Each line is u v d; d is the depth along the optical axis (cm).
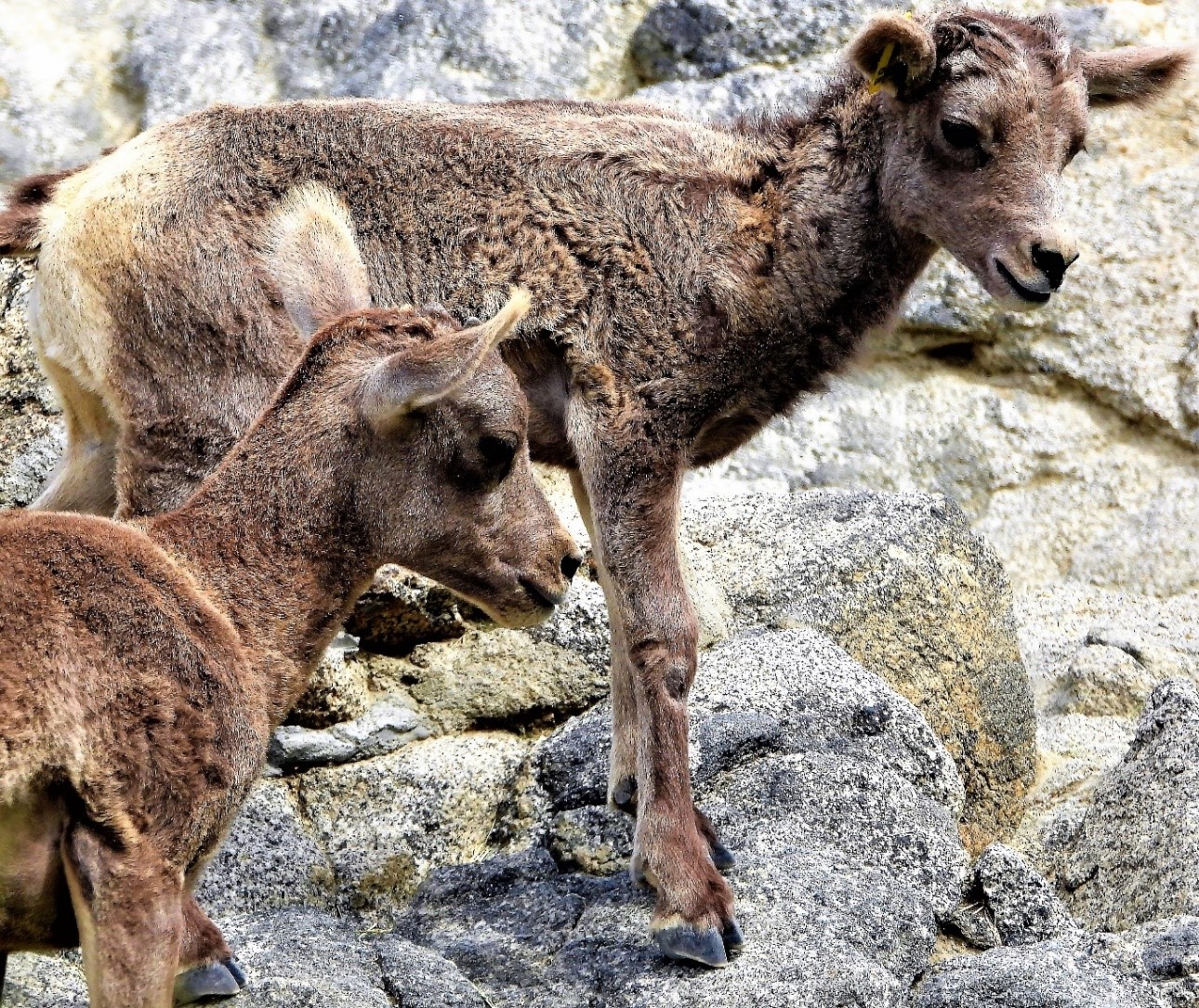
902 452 3931
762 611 2986
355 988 2041
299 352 2317
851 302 2461
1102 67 2600
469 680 2808
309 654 1911
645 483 2341
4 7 4009
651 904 2264
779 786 2477
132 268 2338
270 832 2547
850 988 2083
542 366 2411
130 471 2358
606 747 2598
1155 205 4103
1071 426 4003
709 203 2428
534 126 2495
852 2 4088
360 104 2502
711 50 4047
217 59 3981
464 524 1959
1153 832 2594
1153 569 3853
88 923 1630
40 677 1619
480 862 2475
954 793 2642
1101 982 2177
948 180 2405
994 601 3180
